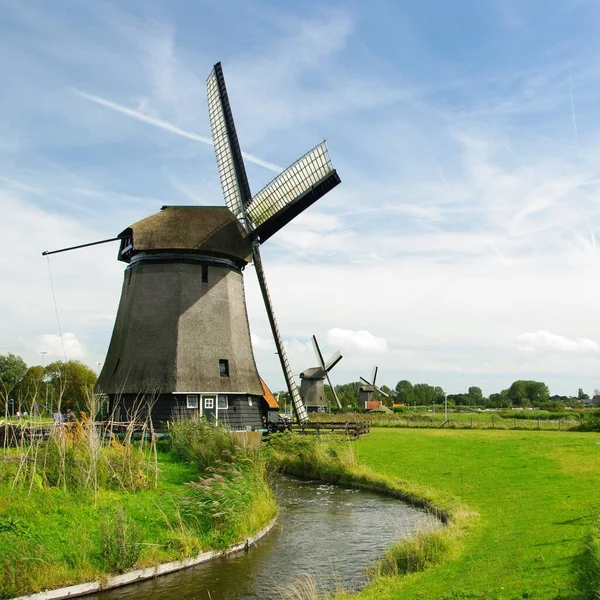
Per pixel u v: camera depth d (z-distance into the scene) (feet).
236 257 105.91
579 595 28.27
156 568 42.37
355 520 59.06
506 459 85.35
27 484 49.70
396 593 33.76
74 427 60.18
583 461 79.77
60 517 45.19
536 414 241.76
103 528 42.57
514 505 54.39
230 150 115.03
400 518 59.36
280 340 110.32
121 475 55.93
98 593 39.01
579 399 587.27
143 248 100.07
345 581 40.96
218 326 102.58
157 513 49.21
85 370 171.73
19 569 37.45
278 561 45.85
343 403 405.80
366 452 98.63
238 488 54.49
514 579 32.35
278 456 93.25
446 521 54.03
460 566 37.29
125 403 98.12
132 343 100.42
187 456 72.43
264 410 126.11
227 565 44.80
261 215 107.34
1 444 59.00
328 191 99.86
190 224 104.27
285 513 62.44
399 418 208.44
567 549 36.78
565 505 51.90
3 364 207.82
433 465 84.12
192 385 97.19
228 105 116.37
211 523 49.37
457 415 254.47
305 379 281.54
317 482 82.79
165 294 101.50
